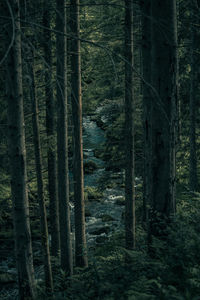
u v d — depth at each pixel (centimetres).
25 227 657
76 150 1190
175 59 561
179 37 1347
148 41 618
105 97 1572
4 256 1591
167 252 562
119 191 2350
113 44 1280
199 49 1339
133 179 1118
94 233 1794
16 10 547
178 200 922
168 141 579
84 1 1246
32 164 1449
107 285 533
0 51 734
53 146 1351
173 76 564
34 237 1747
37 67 1102
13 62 583
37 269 1458
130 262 639
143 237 868
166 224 597
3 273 1445
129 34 1029
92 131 3531
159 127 577
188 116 1555
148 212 615
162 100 567
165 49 554
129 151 1113
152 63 568
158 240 592
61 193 1123
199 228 597
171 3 544
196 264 508
